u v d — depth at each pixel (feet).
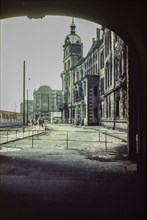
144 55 24.81
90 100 177.37
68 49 277.23
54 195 23.57
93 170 34.37
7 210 19.80
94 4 26.76
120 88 108.47
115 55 118.01
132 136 42.04
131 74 41.09
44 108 420.36
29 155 47.47
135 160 41.88
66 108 271.90
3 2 26.96
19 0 26.84
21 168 35.63
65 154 48.93
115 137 88.12
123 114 105.29
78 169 34.99
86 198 22.76
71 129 148.46
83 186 26.61
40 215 18.79
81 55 272.72
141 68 28.94
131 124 42.04
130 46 31.86
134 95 41.39
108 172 33.14
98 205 20.97
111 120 128.26
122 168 35.55
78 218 18.24
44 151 53.06
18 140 78.38
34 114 418.92
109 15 28.22
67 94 273.75
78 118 218.79
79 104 210.38
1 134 102.78
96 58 178.60
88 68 204.23
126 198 22.79
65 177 30.45
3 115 155.84
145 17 20.80
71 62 270.05
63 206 20.71
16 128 159.12
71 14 30.27
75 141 75.82
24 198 22.70
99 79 170.09
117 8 24.63
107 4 25.17
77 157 45.32
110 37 132.05
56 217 18.40
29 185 26.91
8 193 24.16
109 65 135.85
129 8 22.43
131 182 28.30
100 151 53.31
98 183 27.84
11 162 40.29
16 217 18.38
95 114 178.91
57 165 37.83
